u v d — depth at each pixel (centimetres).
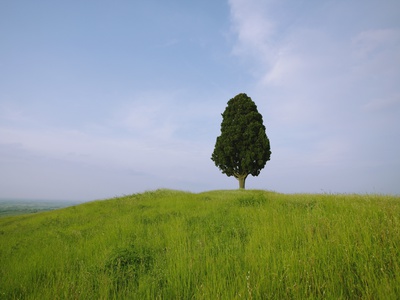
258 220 947
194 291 448
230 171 3619
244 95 3700
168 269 560
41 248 965
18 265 739
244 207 1357
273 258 496
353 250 507
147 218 1367
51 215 2194
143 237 946
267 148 3444
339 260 480
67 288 494
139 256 663
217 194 2380
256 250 586
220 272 491
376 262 450
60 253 805
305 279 431
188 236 831
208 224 1033
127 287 506
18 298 509
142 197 2559
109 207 2169
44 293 500
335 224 680
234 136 3462
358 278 418
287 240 625
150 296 453
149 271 567
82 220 1702
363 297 363
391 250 472
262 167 3503
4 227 1895
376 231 584
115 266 620
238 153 3547
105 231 1125
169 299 443
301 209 1066
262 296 398
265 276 436
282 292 404
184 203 1781
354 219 703
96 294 478
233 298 384
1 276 662
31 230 1589
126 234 1014
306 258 489
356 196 1316
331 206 1033
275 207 1195
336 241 549
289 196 1636
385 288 354
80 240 1020
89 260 712
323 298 370
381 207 862
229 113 3647
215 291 412
